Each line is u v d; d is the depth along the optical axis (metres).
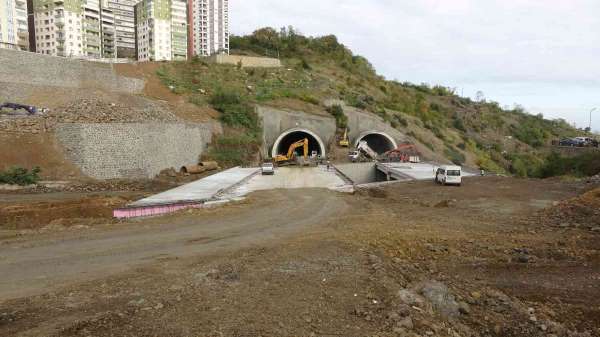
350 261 9.95
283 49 98.25
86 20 92.69
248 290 8.02
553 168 42.41
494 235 14.05
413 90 102.19
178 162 38.38
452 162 58.88
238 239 13.35
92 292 8.05
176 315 6.80
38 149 30.27
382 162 49.59
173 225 15.73
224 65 71.06
